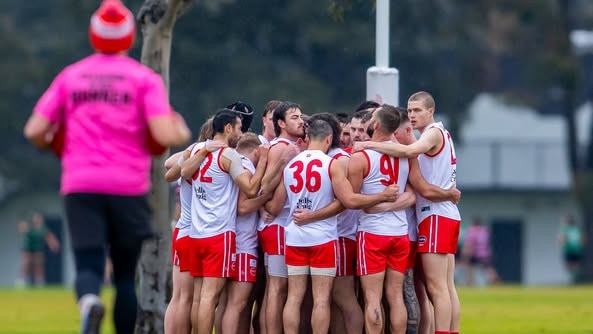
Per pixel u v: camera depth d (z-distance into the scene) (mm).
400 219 41312
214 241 41312
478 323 67375
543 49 175125
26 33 184125
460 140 171250
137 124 31266
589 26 183375
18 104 179875
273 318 41719
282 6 154750
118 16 31422
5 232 193625
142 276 51188
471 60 170875
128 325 32219
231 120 42125
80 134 31031
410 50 160250
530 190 193875
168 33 51562
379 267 40906
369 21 154500
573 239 155250
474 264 145500
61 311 80188
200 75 147125
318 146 41531
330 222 41062
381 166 40844
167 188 51156
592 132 184750
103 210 31266
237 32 152000
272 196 41688
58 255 193750
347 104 157375
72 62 171250
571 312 76375
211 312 41250
